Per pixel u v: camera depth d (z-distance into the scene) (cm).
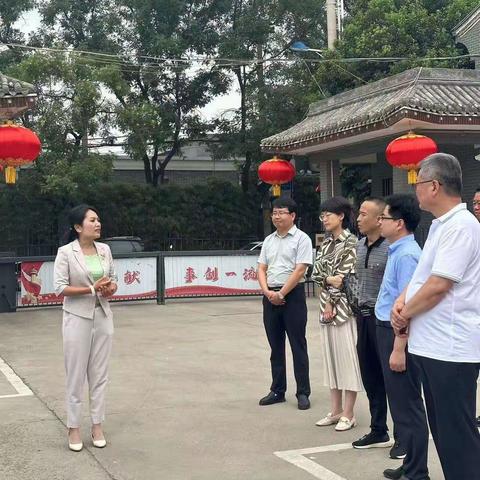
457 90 1255
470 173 1449
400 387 418
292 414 587
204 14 2447
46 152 2102
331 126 1316
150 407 615
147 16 2330
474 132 1280
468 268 325
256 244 2322
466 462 327
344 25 2303
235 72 2502
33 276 1317
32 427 556
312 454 484
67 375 502
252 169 2683
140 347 913
